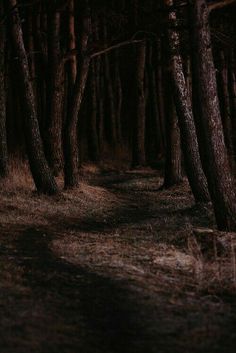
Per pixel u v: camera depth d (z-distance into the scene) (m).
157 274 8.77
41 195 16.16
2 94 17.72
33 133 16.38
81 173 24.67
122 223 14.05
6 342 5.98
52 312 7.00
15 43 16.16
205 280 8.36
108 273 8.78
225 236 10.73
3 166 17.62
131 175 24.88
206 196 15.82
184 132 16.09
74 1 22.56
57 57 19.92
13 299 7.37
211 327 6.63
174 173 20.22
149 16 16.77
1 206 14.41
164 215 14.94
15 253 10.09
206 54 11.41
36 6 21.42
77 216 14.73
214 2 12.43
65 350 5.91
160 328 6.59
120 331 6.52
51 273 8.73
